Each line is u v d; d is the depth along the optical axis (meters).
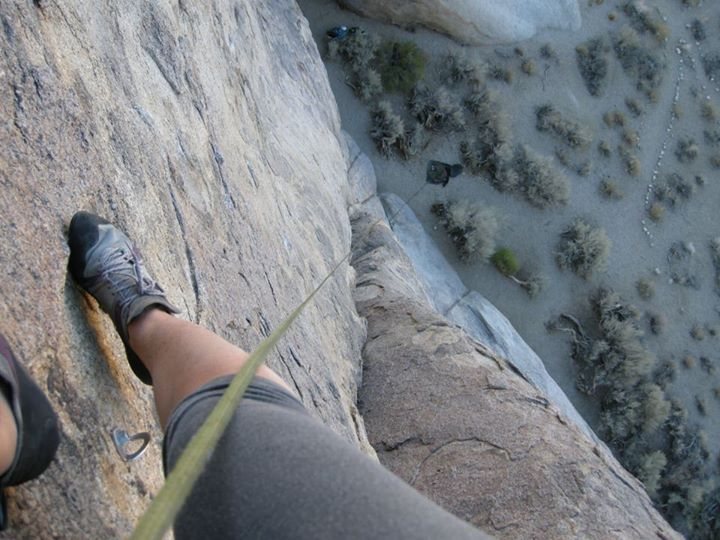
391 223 14.12
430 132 15.38
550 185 16.11
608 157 17.16
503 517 5.49
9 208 2.02
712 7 18.64
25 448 1.58
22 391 1.63
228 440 1.42
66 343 2.05
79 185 2.42
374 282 8.65
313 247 6.71
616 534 5.36
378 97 15.02
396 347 7.05
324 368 5.17
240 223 4.36
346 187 10.57
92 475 1.93
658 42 17.97
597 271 16.42
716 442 16.72
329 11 14.65
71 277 2.23
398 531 1.17
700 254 17.48
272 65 8.45
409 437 6.13
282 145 7.45
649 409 15.93
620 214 17.08
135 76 3.36
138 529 0.85
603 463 6.00
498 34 15.91
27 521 1.66
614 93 17.41
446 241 15.27
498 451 5.89
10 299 1.90
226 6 6.19
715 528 16.06
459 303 13.96
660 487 16.08
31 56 2.35
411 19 14.97
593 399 16.03
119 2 3.43
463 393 6.41
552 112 16.48
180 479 0.91
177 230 3.23
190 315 3.00
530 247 16.08
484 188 15.85
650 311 16.91
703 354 17.08
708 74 18.33
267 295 4.36
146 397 2.37
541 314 15.92
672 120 17.86
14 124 2.17
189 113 4.05
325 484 1.28
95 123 2.67
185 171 3.63
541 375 13.70
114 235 2.29
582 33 17.28
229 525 1.30
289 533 1.23
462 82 15.68
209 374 1.79
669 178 17.59
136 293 2.18
